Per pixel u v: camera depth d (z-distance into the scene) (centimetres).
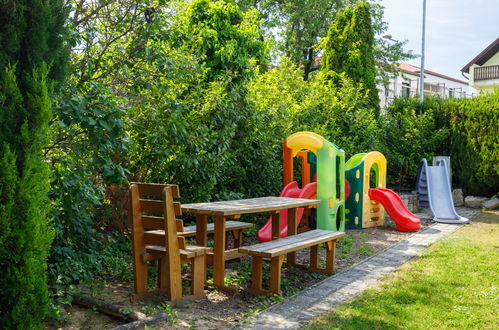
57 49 383
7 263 329
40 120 345
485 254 745
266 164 982
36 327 344
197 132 794
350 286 568
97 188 617
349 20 1658
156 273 583
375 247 829
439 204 1262
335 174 897
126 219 752
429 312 466
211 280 586
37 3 354
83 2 619
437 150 1619
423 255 741
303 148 934
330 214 881
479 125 1478
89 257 577
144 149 745
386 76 2866
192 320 433
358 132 1332
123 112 521
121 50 640
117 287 531
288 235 679
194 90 854
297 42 2852
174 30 702
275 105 1071
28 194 334
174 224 476
